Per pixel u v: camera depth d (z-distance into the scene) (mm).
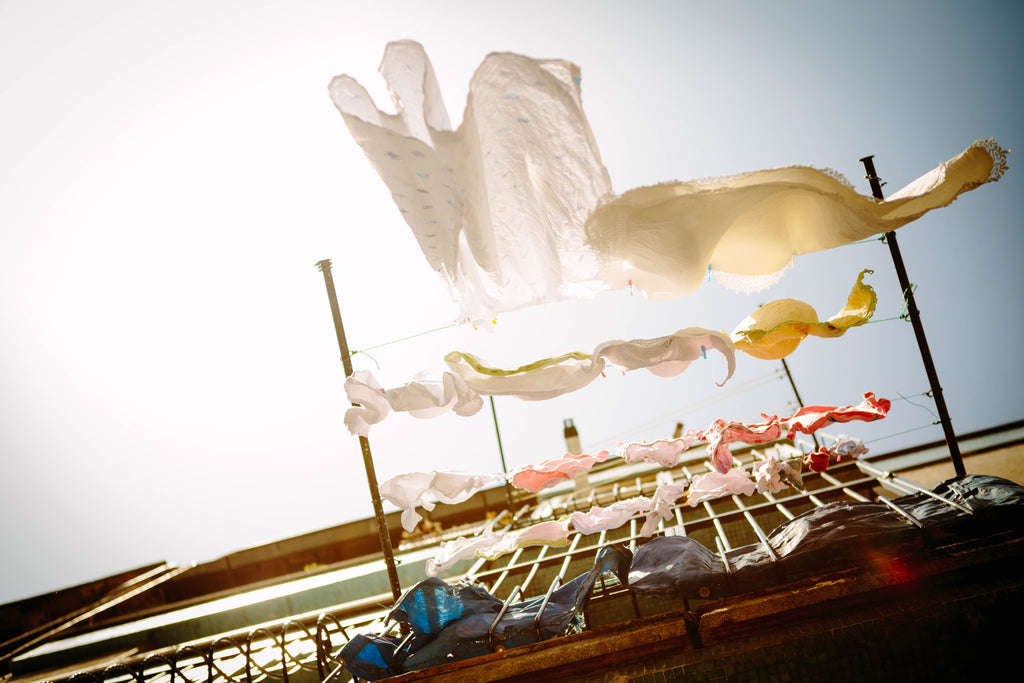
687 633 4246
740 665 4098
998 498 4336
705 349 3961
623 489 10453
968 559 4105
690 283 3881
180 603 11688
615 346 3979
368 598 9273
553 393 4141
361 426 4406
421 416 4367
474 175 3574
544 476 4734
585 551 6160
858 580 4145
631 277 4113
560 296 4242
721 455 4496
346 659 4543
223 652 7949
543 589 7805
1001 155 3934
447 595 4707
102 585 13172
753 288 4371
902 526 4336
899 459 9469
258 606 10008
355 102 3486
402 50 3439
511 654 4332
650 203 3520
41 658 10273
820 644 4062
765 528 8141
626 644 4254
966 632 3990
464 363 4270
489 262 3844
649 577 4473
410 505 4723
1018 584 3965
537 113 3623
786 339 4160
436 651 4477
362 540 13328
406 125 3484
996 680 3953
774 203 3766
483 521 11781
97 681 5559
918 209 3898
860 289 4160
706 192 3535
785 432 4637
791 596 4180
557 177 3766
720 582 4328
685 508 8195
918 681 4000
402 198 3682
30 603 11977
